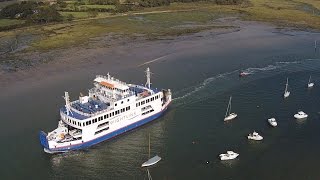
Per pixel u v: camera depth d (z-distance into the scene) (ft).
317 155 373.81
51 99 515.09
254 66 625.41
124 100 418.10
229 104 480.64
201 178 343.67
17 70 639.76
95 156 385.91
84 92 538.06
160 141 407.23
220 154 372.79
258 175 345.92
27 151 391.24
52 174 357.00
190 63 650.84
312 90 521.65
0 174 355.56
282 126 428.56
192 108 476.95
